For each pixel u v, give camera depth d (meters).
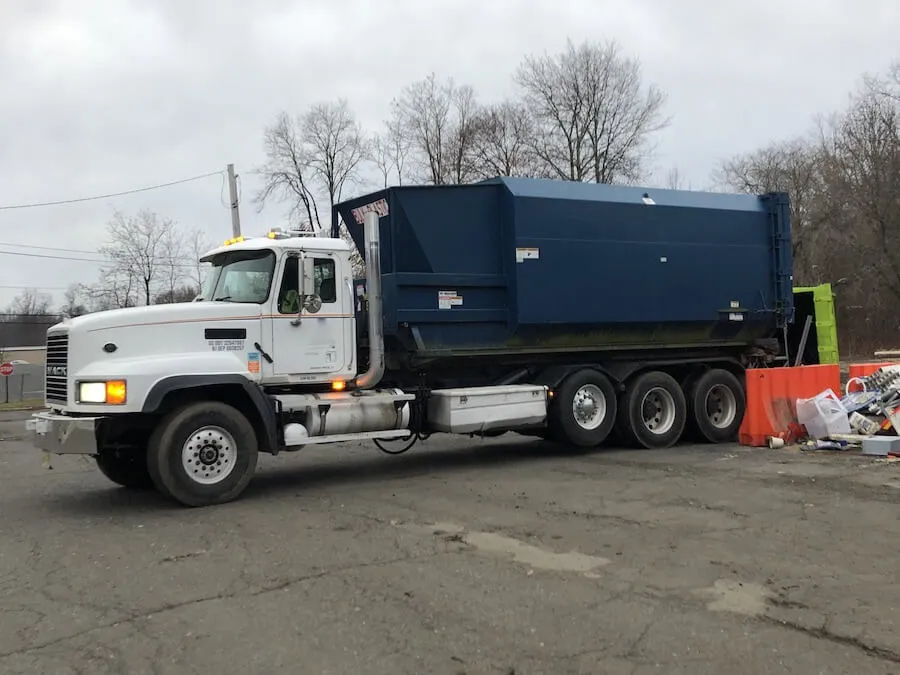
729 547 5.70
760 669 3.63
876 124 40.19
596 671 3.65
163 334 7.89
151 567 5.57
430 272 9.75
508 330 10.23
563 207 10.41
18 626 4.41
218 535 6.50
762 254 12.29
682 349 11.94
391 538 6.23
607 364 11.23
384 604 4.62
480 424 9.85
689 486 8.12
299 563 5.57
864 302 45.53
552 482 8.66
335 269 8.98
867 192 40.53
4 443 16.36
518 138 43.91
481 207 10.10
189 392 8.11
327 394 8.87
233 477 7.92
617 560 5.45
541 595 4.73
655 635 4.06
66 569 5.60
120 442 8.30
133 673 3.74
